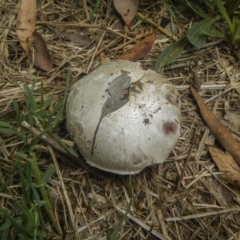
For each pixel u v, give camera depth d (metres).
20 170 0.49
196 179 0.55
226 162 0.55
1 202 0.52
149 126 0.50
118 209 0.52
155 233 0.52
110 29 0.64
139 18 0.65
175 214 0.53
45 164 0.54
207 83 0.61
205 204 0.54
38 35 0.61
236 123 0.58
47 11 0.65
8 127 0.54
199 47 0.61
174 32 0.64
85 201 0.53
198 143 0.57
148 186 0.54
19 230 0.47
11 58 0.61
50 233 0.51
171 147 0.51
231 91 0.60
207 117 0.57
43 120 0.53
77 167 0.54
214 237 0.52
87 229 0.52
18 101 0.58
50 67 0.60
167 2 0.66
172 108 0.51
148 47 0.62
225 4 0.65
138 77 0.52
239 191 0.55
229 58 0.63
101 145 0.50
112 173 0.54
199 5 0.66
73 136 0.52
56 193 0.53
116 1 0.65
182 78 0.61
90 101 0.51
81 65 0.61
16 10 0.64
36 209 0.49
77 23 0.64
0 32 0.62
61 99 0.56
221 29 0.63
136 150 0.50
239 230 0.52
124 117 0.50
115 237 0.48
